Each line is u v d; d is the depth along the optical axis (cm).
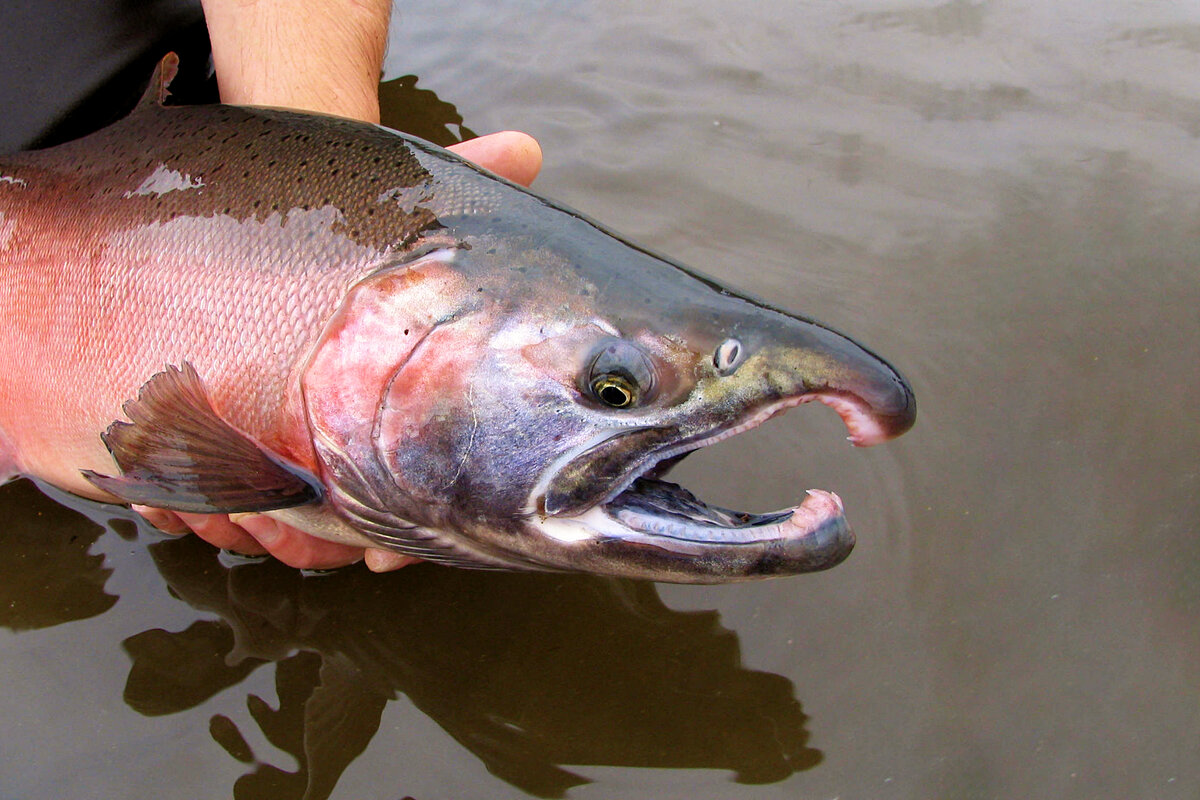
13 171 81
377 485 73
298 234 73
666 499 72
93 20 89
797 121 107
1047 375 87
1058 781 72
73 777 73
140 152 78
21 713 75
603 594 80
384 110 113
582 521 72
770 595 79
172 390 73
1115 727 73
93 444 79
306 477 74
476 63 120
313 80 87
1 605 80
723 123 108
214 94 96
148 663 77
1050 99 106
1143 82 107
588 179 102
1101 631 76
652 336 70
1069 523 80
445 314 71
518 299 71
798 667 76
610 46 121
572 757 73
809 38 120
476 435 71
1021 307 91
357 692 76
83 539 83
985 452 83
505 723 75
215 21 90
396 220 73
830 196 100
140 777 73
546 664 77
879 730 74
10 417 82
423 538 75
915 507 81
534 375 71
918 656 76
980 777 72
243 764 73
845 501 82
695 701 75
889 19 122
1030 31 117
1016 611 77
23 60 87
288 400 73
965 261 94
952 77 111
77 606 80
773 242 97
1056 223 96
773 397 69
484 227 72
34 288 79
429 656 78
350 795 72
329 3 91
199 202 76
